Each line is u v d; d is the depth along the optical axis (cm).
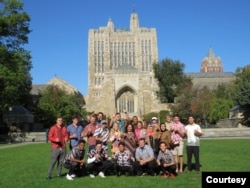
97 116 1922
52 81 14062
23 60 5334
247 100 6581
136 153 1686
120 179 1559
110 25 18350
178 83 12212
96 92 17100
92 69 17250
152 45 17500
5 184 1480
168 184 1405
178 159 1978
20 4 4938
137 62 17462
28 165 2153
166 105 12288
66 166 1612
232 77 15788
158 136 1816
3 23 4725
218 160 2144
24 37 5128
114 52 17562
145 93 12975
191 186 1352
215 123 8369
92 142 1750
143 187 1350
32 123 7431
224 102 8331
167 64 12444
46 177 1630
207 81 15762
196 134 1744
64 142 1659
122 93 13362
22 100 8112
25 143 5006
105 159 1703
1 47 4650
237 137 5291
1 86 4709
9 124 6812
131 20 17925
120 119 1997
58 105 7912
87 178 1609
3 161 2430
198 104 8400
